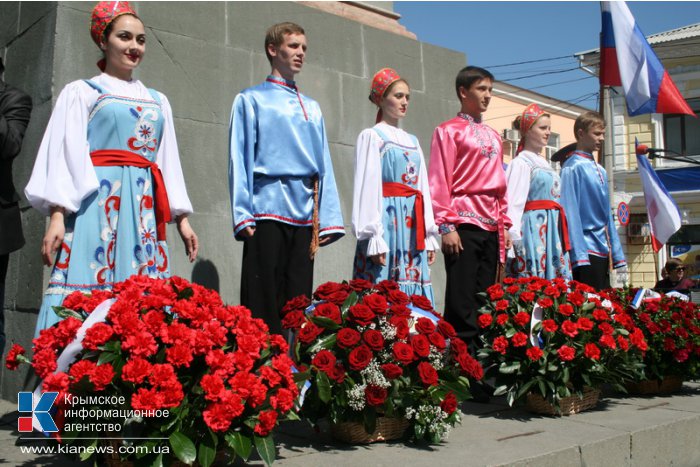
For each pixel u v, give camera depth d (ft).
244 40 15.62
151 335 7.30
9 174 10.57
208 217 14.58
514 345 12.11
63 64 12.86
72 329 7.55
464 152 14.16
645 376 14.34
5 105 10.43
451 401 9.57
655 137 62.95
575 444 9.87
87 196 9.72
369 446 9.63
